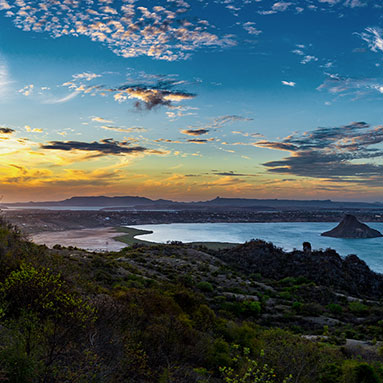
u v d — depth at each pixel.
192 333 13.22
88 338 7.50
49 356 6.21
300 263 61.47
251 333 17.14
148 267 45.16
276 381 9.29
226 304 31.98
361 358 17.22
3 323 7.11
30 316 6.84
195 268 51.03
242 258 66.44
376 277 60.00
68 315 7.32
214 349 12.44
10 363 5.77
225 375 10.09
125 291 17.67
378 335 28.66
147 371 8.85
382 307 39.47
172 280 38.62
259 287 45.34
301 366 10.23
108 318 9.77
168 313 14.92
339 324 32.78
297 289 46.97
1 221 20.30
